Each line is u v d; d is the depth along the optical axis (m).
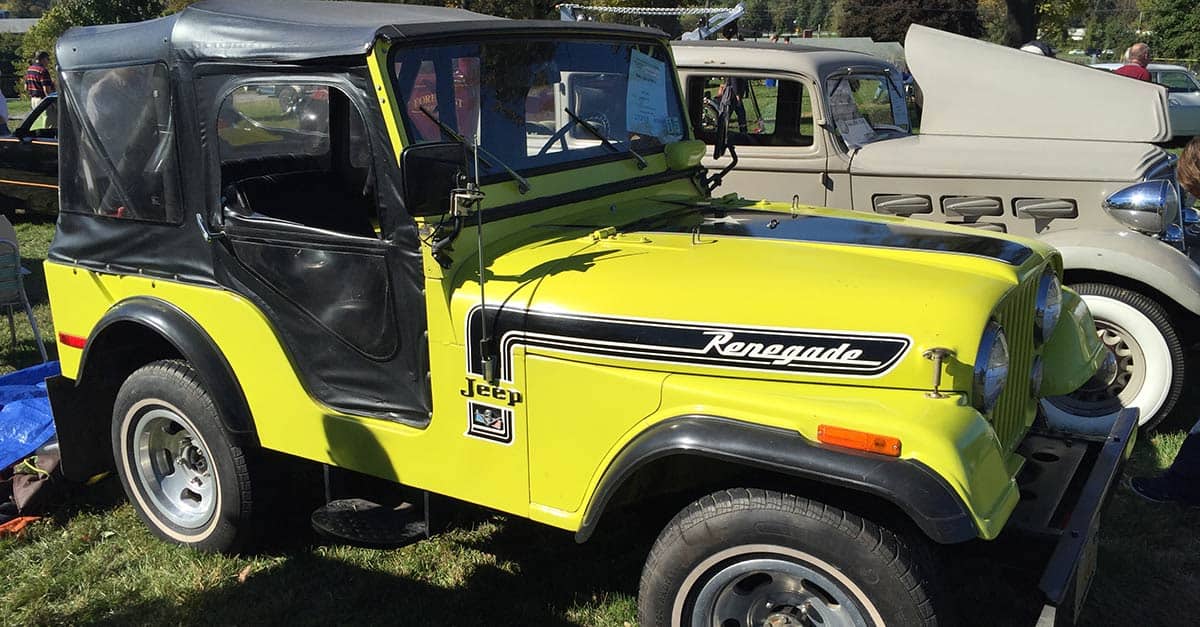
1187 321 4.71
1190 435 3.93
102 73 3.43
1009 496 2.27
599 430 2.58
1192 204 5.89
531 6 10.38
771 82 5.56
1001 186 5.09
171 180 3.30
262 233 3.09
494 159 2.95
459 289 2.75
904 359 2.32
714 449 2.33
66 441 3.87
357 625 3.27
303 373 3.16
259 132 3.26
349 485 3.29
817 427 2.29
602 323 2.53
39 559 3.74
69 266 3.75
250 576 3.57
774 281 2.57
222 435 3.44
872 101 6.03
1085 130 5.32
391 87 2.70
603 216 3.24
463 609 3.34
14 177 10.55
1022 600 3.28
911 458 2.19
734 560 2.41
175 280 3.40
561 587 3.46
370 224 3.54
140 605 3.41
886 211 5.41
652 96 3.76
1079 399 4.72
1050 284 3.03
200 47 3.09
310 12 3.20
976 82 5.59
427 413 2.91
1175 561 3.61
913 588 2.23
